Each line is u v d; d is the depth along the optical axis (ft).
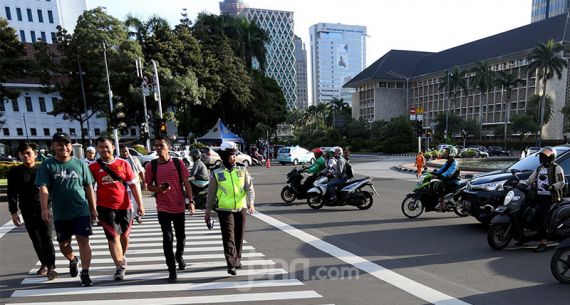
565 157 22.93
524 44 219.00
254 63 159.33
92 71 99.81
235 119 142.61
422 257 18.88
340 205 33.04
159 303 13.44
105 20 96.58
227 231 16.16
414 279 15.81
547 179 19.26
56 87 112.98
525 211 19.48
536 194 19.44
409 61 311.68
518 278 15.92
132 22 110.22
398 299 13.79
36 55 108.27
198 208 33.73
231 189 16.16
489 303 13.42
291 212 31.96
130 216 16.42
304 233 24.11
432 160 97.19
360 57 502.79
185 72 107.24
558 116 203.41
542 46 171.83
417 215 29.45
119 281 15.65
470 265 17.63
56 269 17.49
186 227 26.21
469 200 24.47
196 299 13.80
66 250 15.48
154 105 101.96
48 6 205.77
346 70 494.59
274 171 80.38
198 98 109.29
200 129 148.97
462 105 261.85
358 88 322.55
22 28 198.29
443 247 20.71
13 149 144.97
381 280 15.72
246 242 21.85
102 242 22.47
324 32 485.15
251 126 147.43
